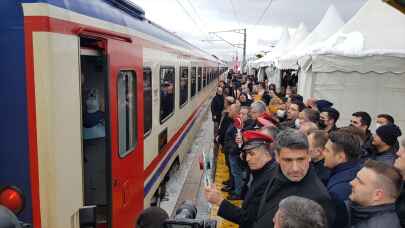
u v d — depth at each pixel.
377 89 7.31
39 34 2.35
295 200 1.68
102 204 3.63
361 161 3.30
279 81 16.91
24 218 2.43
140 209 4.31
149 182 5.15
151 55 5.19
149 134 5.12
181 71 8.59
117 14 3.88
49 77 2.37
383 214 2.35
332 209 2.25
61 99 2.49
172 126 7.30
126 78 3.88
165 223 1.79
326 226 1.61
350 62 7.26
